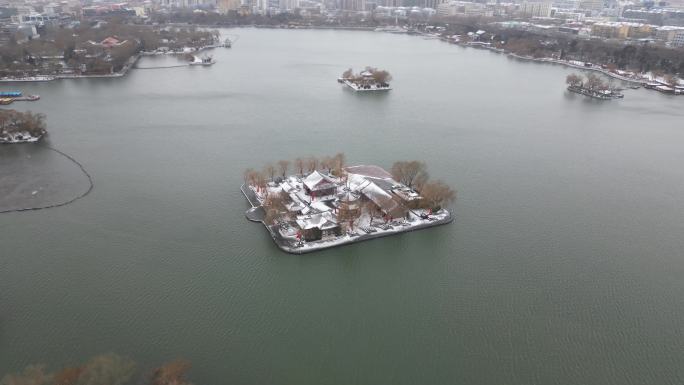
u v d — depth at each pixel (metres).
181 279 133.62
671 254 155.12
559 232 165.25
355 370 106.88
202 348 110.88
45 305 122.19
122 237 152.25
